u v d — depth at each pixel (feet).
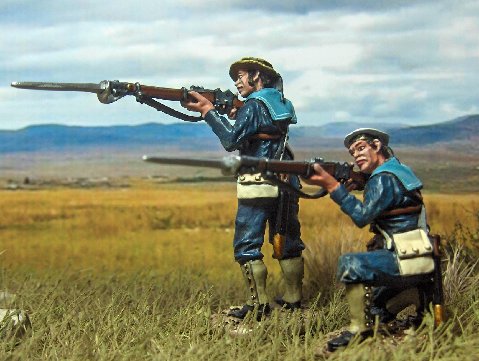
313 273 0.69
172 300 0.69
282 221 0.54
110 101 0.55
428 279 0.45
